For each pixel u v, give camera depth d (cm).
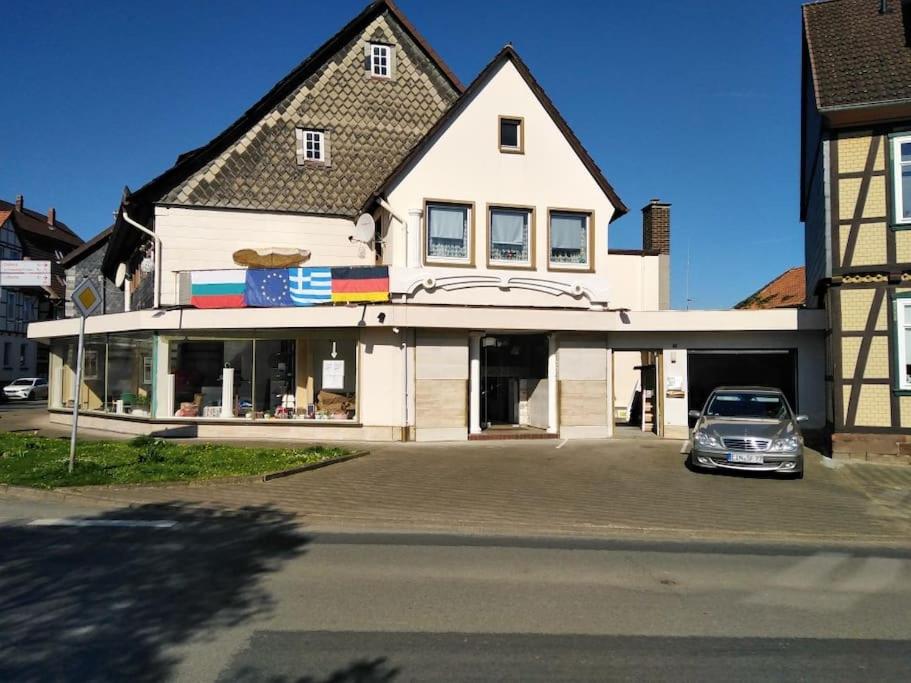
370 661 481
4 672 457
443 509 1009
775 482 1271
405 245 1819
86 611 577
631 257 2511
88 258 3030
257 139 2089
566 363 1881
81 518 941
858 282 1567
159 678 451
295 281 1794
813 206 1980
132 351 1995
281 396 1867
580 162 1936
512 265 1877
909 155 1553
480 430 1869
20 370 5259
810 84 1880
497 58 1888
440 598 622
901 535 893
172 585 649
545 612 590
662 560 771
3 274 3186
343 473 1291
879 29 1688
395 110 2231
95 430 2077
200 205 2000
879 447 1523
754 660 495
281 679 451
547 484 1220
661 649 512
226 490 1115
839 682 460
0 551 769
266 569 707
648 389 2052
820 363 1866
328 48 2189
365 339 1786
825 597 645
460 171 1859
